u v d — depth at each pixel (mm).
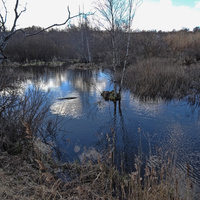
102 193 2852
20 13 2355
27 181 2730
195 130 5656
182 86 9703
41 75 16016
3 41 2361
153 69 10562
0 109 4105
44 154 3998
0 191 2273
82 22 22734
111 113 7082
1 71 4785
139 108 7625
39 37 29188
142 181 3373
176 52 18188
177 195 2508
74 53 29469
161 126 5949
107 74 14867
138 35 17594
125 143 4902
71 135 5324
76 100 8625
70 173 3393
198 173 3697
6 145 3713
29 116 4215
